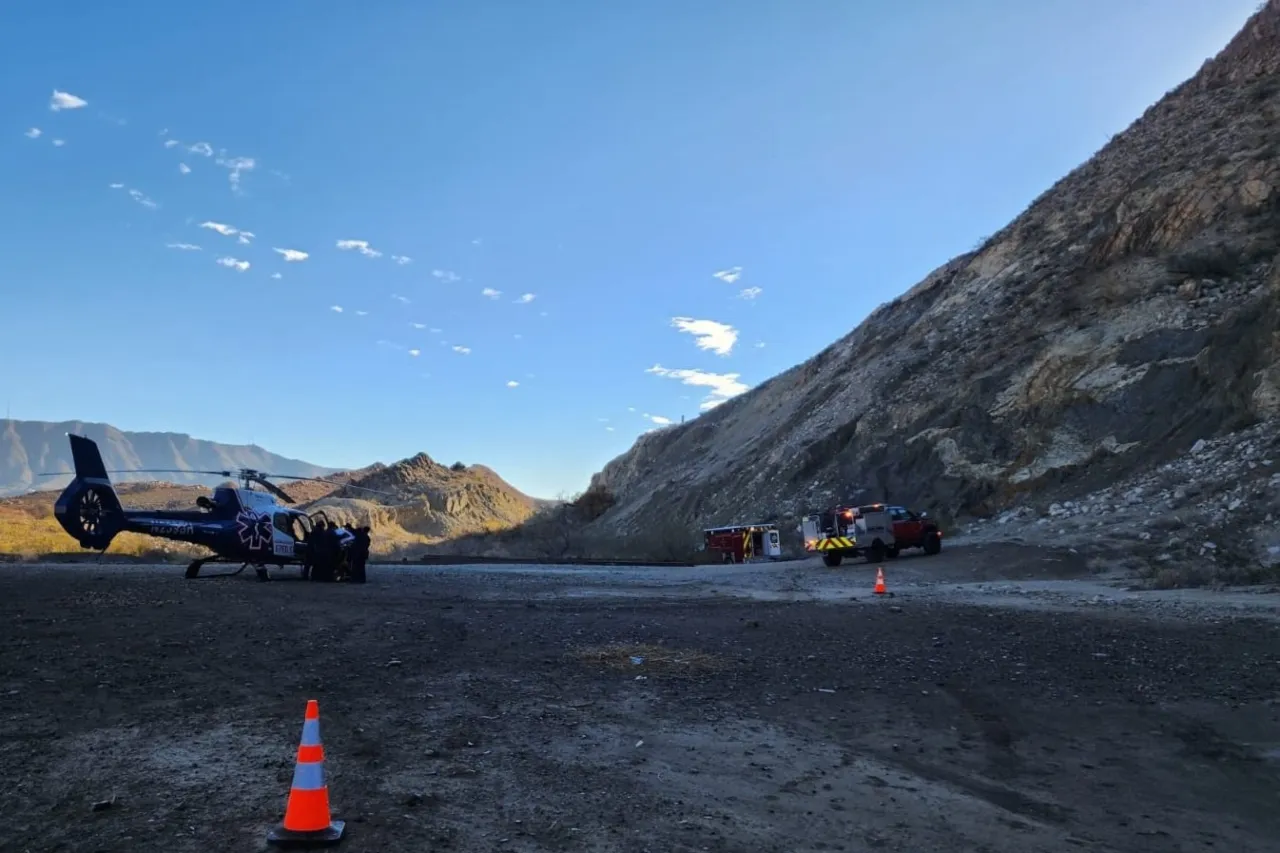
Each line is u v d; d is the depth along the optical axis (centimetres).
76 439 2230
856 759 661
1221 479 2441
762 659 1053
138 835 450
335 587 2066
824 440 5028
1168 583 1817
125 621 1217
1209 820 543
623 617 1473
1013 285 4769
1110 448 3094
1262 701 821
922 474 3844
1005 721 773
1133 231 3988
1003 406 3738
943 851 486
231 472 2334
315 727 464
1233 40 4959
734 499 5762
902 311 6556
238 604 1509
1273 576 1742
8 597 1512
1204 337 3153
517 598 1873
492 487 15250
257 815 486
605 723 737
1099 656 1055
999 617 1426
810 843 490
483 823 493
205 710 723
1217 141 4016
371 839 458
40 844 434
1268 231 3375
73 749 600
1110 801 578
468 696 816
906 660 1048
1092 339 3591
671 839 485
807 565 3325
